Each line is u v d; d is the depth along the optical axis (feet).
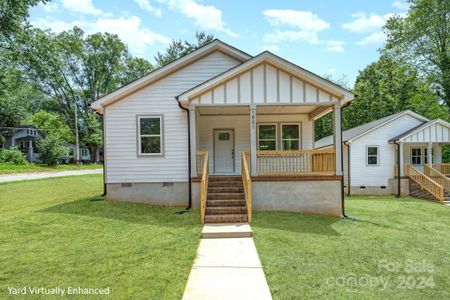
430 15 75.00
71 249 18.30
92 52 147.84
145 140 34.88
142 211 30.17
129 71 158.61
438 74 77.87
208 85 29.94
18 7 51.21
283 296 12.49
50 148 101.81
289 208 30.45
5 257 16.90
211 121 41.22
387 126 62.44
